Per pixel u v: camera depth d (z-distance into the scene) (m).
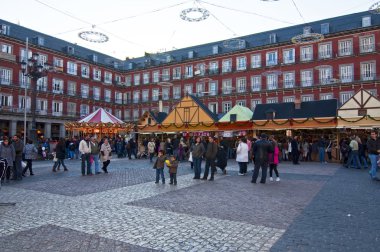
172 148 22.03
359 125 21.31
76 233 5.25
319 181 11.45
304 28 42.56
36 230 5.41
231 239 4.97
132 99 57.97
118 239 4.96
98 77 54.94
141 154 24.33
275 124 24.28
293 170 15.61
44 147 22.53
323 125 22.47
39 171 14.82
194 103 28.67
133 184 10.71
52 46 49.31
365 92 21.83
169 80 53.84
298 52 42.22
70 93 49.56
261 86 44.78
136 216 6.36
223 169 13.92
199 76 50.66
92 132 27.81
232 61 47.97
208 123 27.14
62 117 47.22
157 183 10.91
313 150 22.08
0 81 40.41
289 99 42.09
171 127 28.97
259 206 7.28
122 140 26.97
